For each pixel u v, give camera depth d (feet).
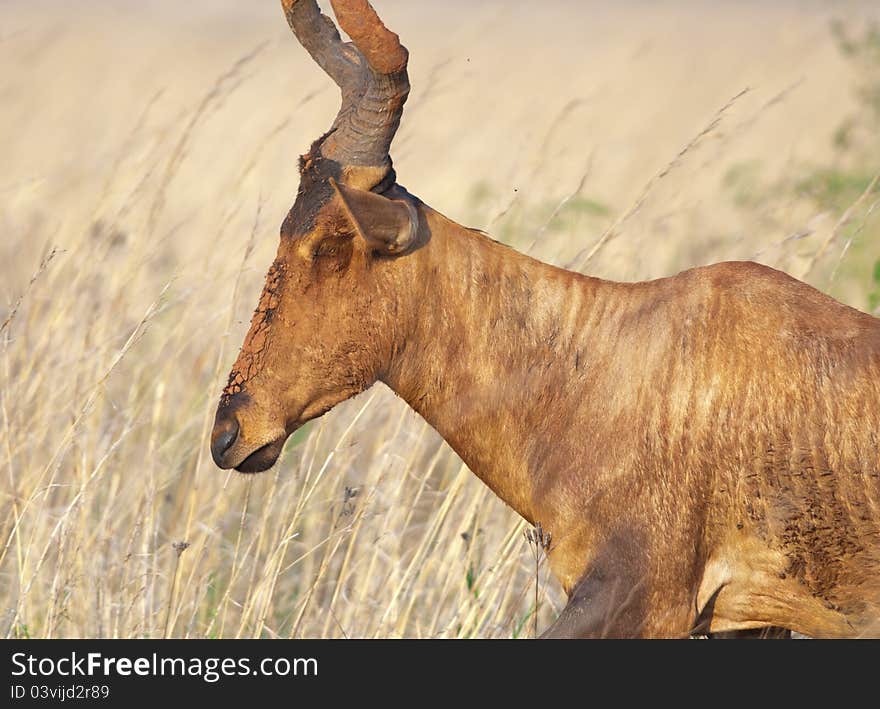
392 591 76.74
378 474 78.69
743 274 58.75
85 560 76.43
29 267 117.50
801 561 56.08
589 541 56.80
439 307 59.41
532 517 59.57
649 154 164.45
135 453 93.81
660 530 55.88
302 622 75.72
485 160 153.99
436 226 59.52
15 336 88.38
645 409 56.85
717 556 56.95
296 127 170.81
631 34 347.36
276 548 74.59
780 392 55.83
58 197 135.44
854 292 97.66
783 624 57.77
